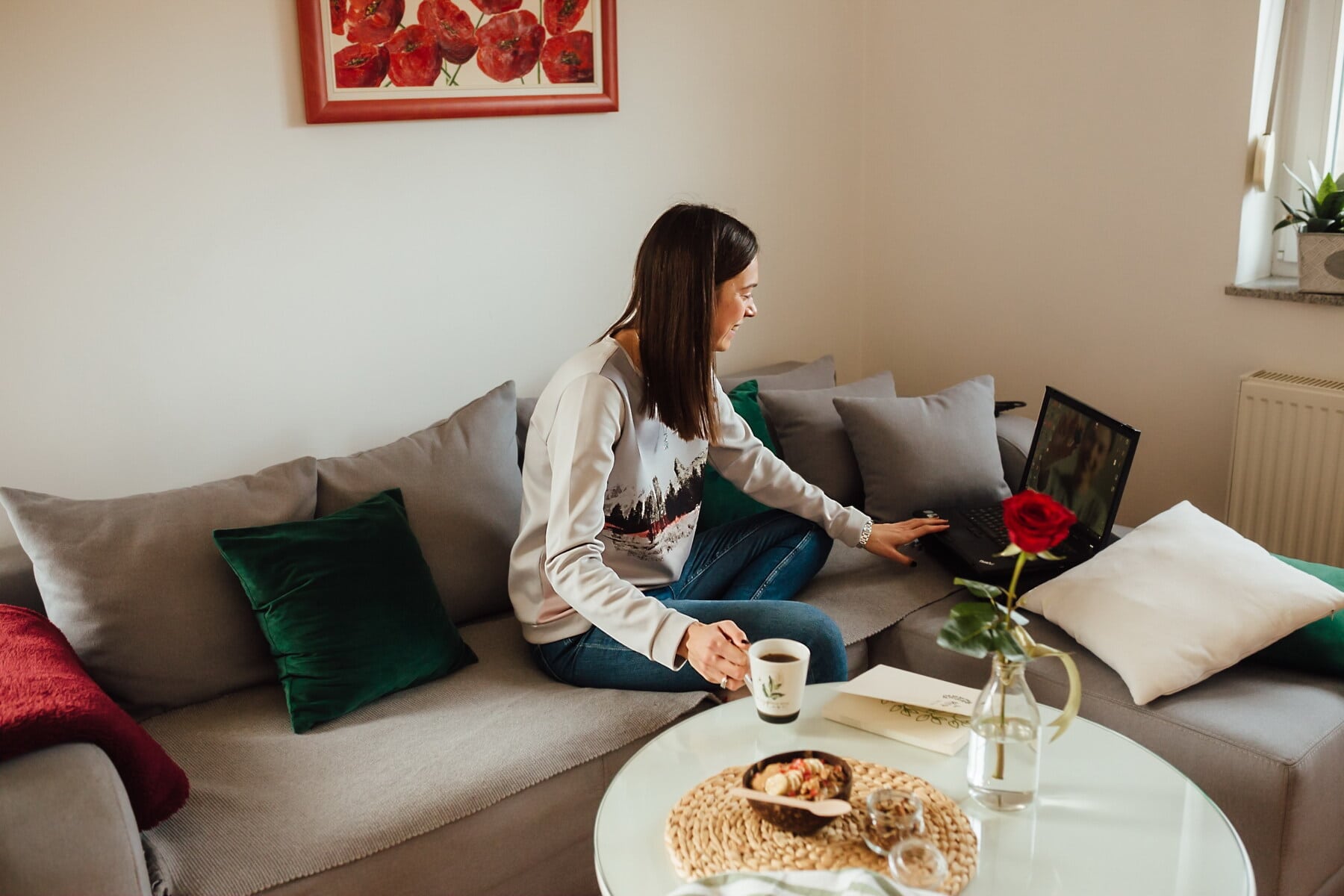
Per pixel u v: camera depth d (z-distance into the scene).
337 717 1.81
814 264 3.27
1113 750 1.47
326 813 1.54
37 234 2.01
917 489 2.47
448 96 2.40
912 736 1.47
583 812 1.73
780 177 3.11
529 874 1.68
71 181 2.02
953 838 1.26
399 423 2.50
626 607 1.69
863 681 1.60
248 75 2.17
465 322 2.56
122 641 1.80
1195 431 2.75
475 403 2.30
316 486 2.08
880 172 3.28
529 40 2.50
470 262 2.54
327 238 2.33
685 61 2.82
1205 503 2.77
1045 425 2.45
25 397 2.04
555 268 2.68
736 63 2.93
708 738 1.51
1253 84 2.49
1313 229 2.45
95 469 2.13
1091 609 1.91
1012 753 1.30
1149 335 2.79
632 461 1.85
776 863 1.23
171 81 2.09
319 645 1.82
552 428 1.84
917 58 3.12
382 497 2.06
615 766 1.75
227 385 2.26
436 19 2.36
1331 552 2.46
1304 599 1.81
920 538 2.44
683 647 1.66
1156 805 1.35
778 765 1.32
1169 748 1.71
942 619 2.11
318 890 1.46
